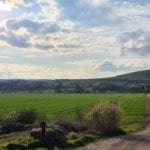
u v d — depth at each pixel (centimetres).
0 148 2969
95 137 3819
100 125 4300
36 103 13225
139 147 3275
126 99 16812
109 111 4344
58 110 9544
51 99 17025
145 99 16775
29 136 3306
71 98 18225
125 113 8431
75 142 3325
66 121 4250
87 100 16075
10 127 4350
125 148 3206
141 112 8819
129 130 4634
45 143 3172
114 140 3719
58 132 3481
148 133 4422
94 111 4372
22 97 19362
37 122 4819
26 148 3027
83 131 4119
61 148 3130
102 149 3127
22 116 4894
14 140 3259
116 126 4412
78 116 4881
